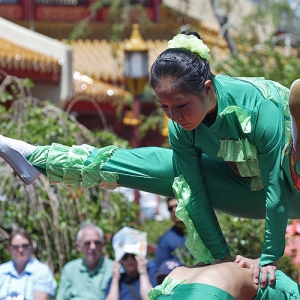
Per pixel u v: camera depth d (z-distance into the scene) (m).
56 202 15.46
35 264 12.91
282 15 30.75
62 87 28.62
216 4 30.56
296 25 30.70
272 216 7.42
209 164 8.01
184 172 7.80
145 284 12.51
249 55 23.30
